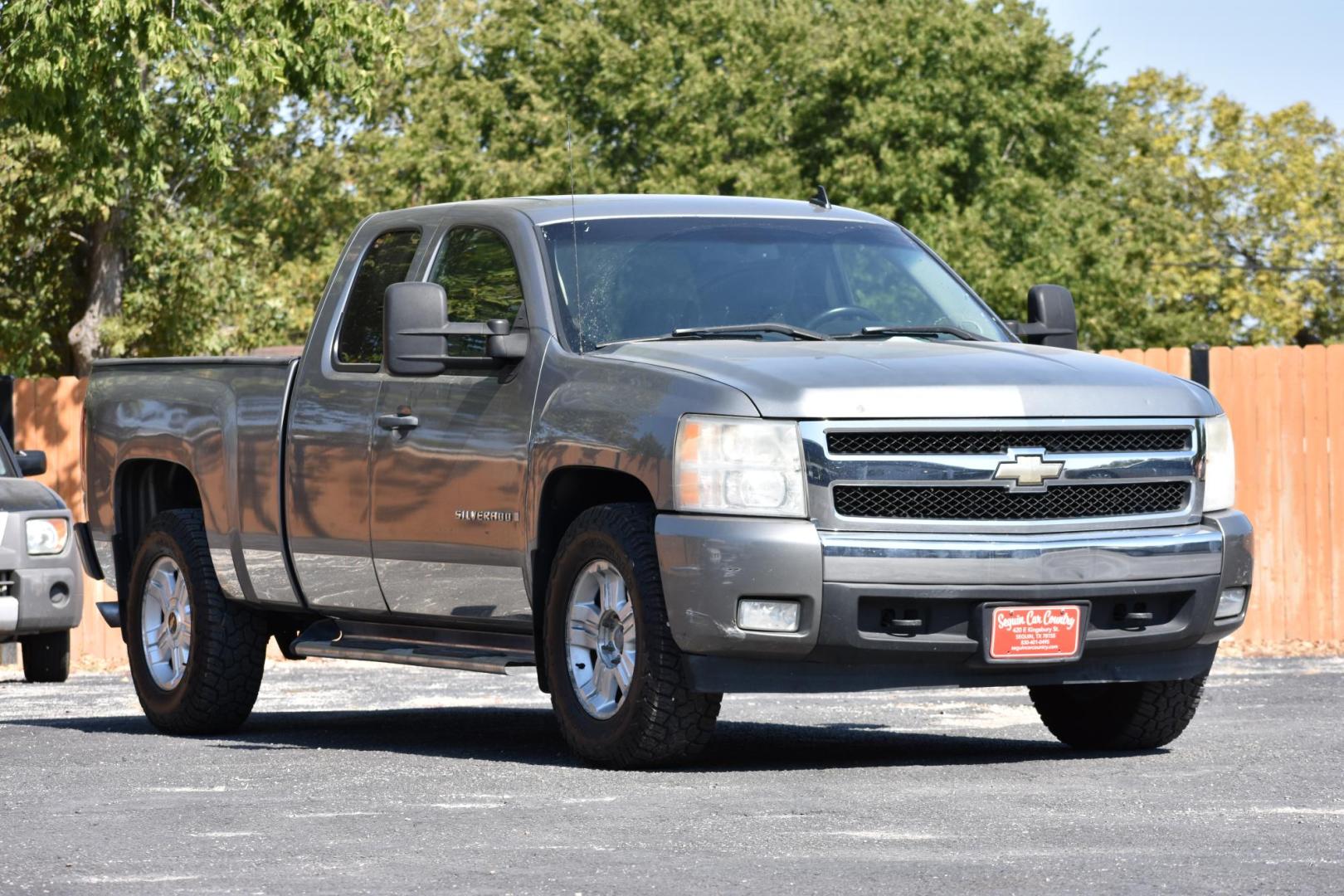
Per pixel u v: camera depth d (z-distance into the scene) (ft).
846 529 36.73
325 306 48.37
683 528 36.86
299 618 52.60
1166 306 339.57
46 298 168.04
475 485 42.24
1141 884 25.26
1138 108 374.22
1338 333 353.51
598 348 41.39
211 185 96.17
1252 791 34.42
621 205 45.19
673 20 254.88
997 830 29.96
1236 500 88.74
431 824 31.48
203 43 100.27
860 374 37.60
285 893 25.71
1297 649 86.63
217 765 41.27
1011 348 41.73
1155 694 42.14
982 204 242.37
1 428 81.87
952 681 37.83
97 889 26.32
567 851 28.50
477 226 45.27
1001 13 259.60
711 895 24.93
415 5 206.49
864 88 247.29
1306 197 367.04
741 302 43.14
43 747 46.19
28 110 90.17
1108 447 38.68
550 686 40.40
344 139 187.11
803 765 39.83
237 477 49.65
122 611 55.01
